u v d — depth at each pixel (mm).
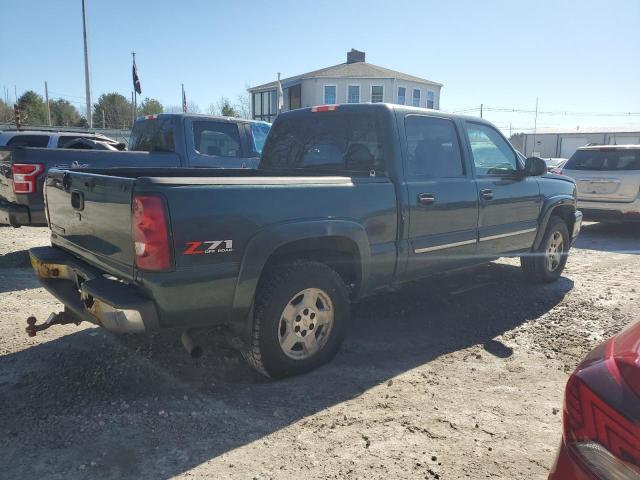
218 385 3656
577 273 7059
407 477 2703
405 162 4340
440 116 4773
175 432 3076
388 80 36812
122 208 3139
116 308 3000
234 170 5219
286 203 3494
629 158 9922
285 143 5168
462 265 4957
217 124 8594
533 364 4082
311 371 3877
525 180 5703
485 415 3316
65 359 4027
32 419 3188
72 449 2895
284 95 39594
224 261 3232
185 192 3072
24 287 5961
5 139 12273
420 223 4398
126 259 3195
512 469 2783
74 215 3764
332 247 3875
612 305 5543
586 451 1648
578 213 6805
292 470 2748
